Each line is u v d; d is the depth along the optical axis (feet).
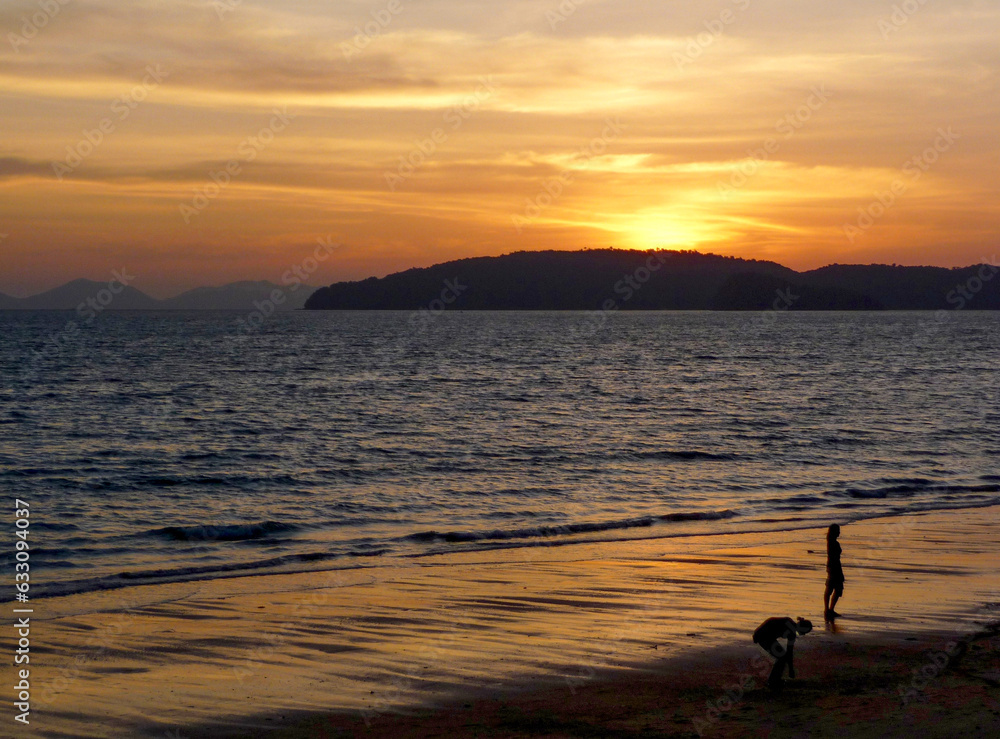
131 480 94.43
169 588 53.01
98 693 35.19
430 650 40.55
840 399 187.62
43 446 117.50
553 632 43.29
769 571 55.98
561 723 31.48
